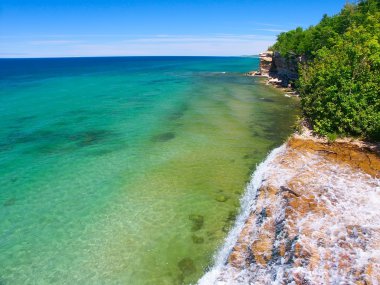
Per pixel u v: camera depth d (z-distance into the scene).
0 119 32.75
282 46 60.53
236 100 41.31
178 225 13.97
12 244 12.95
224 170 19.19
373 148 19.03
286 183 14.89
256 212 13.91
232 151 22.17
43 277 11.27
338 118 21.86
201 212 14.91
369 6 43.44
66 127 29.34
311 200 13.30
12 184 17.94
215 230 13.61
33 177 18.78
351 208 12.75
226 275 10.83
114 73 99.44
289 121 29.81
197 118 31.42
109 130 28.11
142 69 120.81
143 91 52.09
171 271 11.41
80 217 14.72
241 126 28.28
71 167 20.16
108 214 14.90
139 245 12.75
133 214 14.87
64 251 12.52
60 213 15.07
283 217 12.44
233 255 11.60
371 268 9.52
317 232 11.30
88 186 17.61
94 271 11.49
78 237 13.33
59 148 23.64
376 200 13.34
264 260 10.91
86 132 27.66
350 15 41.94
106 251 12.46
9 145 24.38
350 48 25.58
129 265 11.73
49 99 45.16
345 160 17.56
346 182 14.95
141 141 24.84
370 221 11.88
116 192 16.89
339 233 11.22
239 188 17.05
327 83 24.80
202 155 21.59
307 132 23.39
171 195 16.45
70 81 73.25
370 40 26.69
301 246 10.57
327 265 9.80
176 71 104.88
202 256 12.10
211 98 43.12
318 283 9.20
